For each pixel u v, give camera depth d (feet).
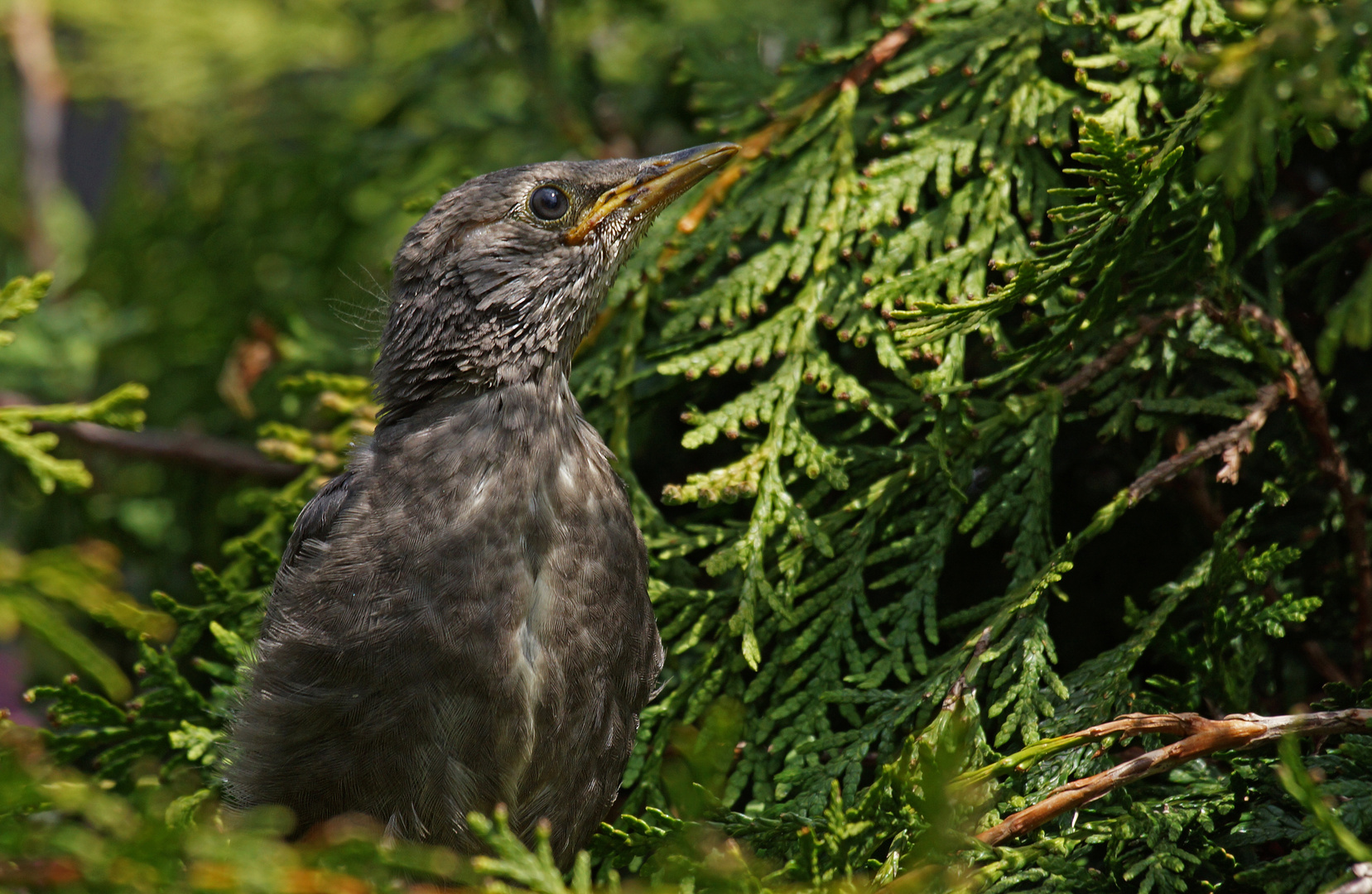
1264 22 14.49
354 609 18.11
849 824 15.06
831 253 21.79
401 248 21.16
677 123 31.04
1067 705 17.76
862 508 20.67
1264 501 18.06
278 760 18.31
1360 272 21.20
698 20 30.37
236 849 12.93
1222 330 19.98
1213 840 16.79
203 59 36.78
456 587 18.21
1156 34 20.67
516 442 19.49
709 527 21.30
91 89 39.34
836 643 19.42
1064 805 15.66
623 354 22.68
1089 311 18.06
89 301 35.14
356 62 35.70
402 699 17.98
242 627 22.09
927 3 23.45
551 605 18.60
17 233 40.45
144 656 21.20
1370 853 12.30
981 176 22.40
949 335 19.97
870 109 23.67
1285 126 15.60
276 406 30.73
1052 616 21.27
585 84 31.73
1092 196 20.86
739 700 20.12
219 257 33.22
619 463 22.00
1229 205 18.38
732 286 21.94
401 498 18.79
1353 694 16.06
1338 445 20.56
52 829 13.15
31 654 29.89
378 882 13.83
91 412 21.61
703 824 16.57
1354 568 19.40
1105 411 19.92
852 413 22.39
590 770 19.22
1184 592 18.45
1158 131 17.58
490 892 13.17
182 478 30.78
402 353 20.75
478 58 31.96
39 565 21.62
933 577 19.53
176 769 21.11
